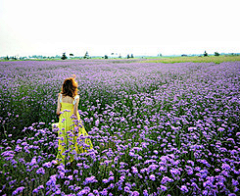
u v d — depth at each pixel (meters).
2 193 2.00
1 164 2.39
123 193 2.11
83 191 1.84
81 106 5.47
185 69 15.56
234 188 1.96
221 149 2.56
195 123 3.72
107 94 6.88
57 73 12.46
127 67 19.14
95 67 18.55
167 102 5.65
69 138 2.82
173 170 1.96
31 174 2.19
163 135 3.51
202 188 2.17
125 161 2.84
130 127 3.97
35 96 6.34
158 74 12.32
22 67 16.45
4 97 5.93
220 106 5.04
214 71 12.62
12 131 3.95
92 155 2.43
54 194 1.83
